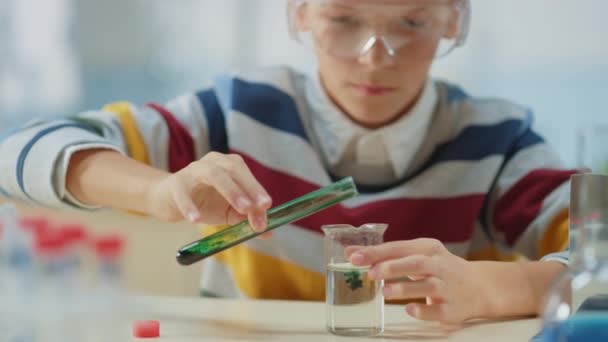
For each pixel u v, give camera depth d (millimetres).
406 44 1271
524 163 1427
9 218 1134
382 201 1400
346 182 1047
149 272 1838
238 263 1422
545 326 888
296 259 1396
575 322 871
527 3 2061
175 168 1404
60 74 2330
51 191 1205
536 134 1475
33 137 1236
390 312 1161
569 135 2049
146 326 1052
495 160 1428
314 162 1417
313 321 1114
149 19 2287
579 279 886
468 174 1422
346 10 1254
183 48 2279
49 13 2338
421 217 1405
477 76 2096
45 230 1152
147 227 1859
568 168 1400
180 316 1142
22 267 1117
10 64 2326
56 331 1104
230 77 1476
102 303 1146
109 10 2305
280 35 2215
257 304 1212
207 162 1087
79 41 2322
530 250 1390
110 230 1858
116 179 1171
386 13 1249
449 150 1431
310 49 1337
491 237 1455
